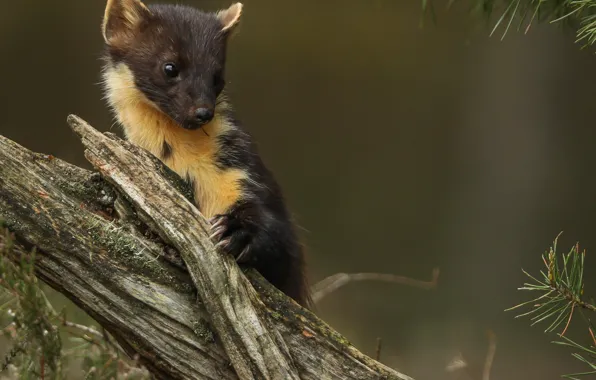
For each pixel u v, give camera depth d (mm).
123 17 7426
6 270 5258
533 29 18516
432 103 19734
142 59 7035
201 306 5496
